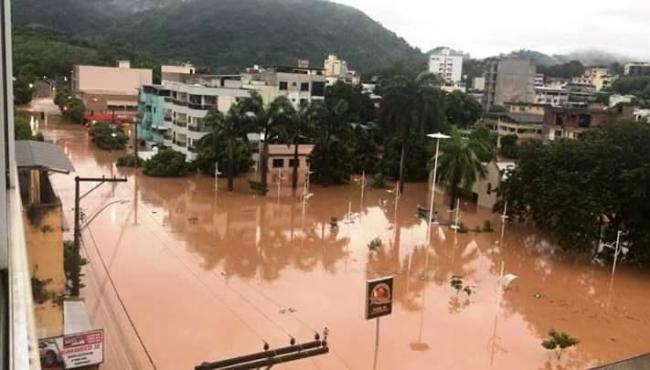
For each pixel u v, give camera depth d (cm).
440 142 5816
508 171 4712
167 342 2316
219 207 4778
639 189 3719
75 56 13475
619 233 3688
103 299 2688
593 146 4075
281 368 2183
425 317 2814
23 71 12212
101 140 7250
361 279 3312
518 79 12394
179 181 5688
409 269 3569
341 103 6009
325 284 3180
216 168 5566
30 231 1859
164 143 7050
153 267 3219
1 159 567
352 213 4906
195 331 2442
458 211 5056
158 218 4297
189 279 3083
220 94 6362
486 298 3150
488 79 12694
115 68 10656
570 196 3888
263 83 7988
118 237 3734
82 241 3466
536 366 2378
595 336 2733
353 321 2681
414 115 5659
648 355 1978
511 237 4469
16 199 818
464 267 3697
